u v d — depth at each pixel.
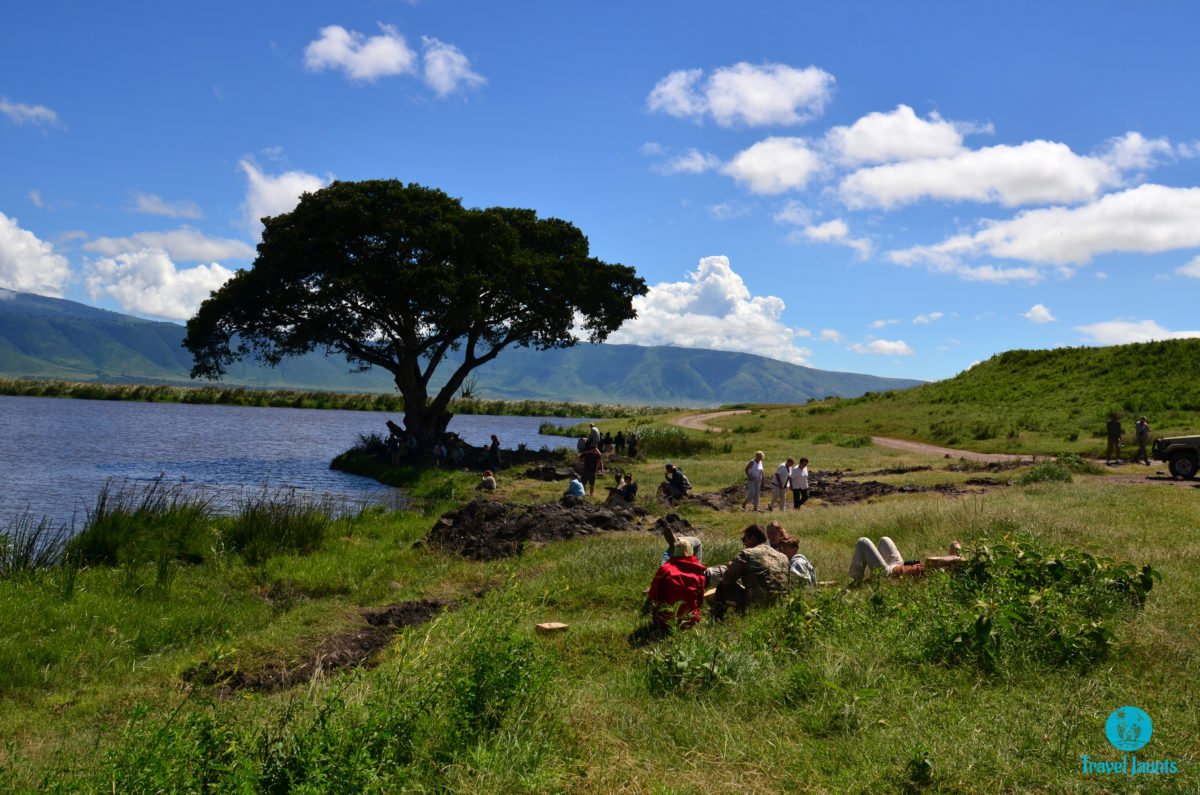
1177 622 6.99
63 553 12.85
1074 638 6.17
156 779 3.92
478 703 5.17
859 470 32.75
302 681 7.82
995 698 5.41
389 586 12.60
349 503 24.17
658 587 8.34
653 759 4.70
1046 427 46.03
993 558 8.38
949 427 50.59
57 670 8.38
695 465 35.59
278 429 59.22
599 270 44.75
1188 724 4.87
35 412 65.00
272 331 39.22
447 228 36.97
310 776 4.04
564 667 7.07
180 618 10.27
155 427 55.75
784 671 6.23
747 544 9.38
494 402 113.69
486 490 26.72
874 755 4.58
